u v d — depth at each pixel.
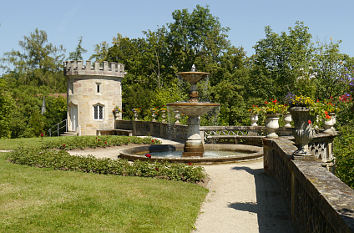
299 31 30.84
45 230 4.42
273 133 8.95
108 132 27.64
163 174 8.17
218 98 34.75
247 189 7.23
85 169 8.96
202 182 7.82
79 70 27.78
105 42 54.12
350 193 3.07
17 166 9.61
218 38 40.03
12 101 33.62
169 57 42.09
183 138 18.27
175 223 4.88
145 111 32.72
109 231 4.45
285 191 6.19
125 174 8.53
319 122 5.34
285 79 29.98
